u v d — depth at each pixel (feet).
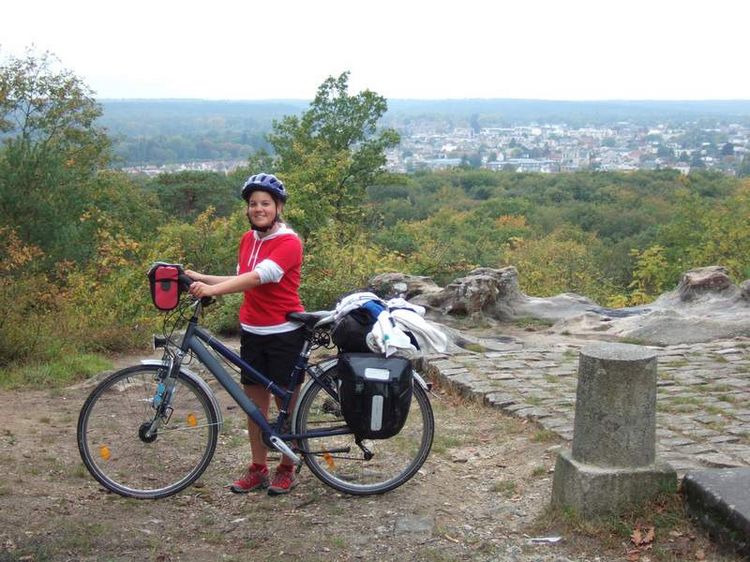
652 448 13.05
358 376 13.65
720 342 27.35
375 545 12.84
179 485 14.70
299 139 104.53
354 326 14.05
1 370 26.84
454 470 16.31
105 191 94.68
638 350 13.28
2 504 13.93
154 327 35.37
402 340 13.71
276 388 14.60
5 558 12.05
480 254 94.73
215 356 15.92
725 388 21.31
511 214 206.49
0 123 91.86
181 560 12.33
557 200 249.34
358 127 110.42
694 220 106.63
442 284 55.11
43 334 30.27
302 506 14.40
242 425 19.66
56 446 17.78
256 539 13.07
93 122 100.89
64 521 13.42
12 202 58.85
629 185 251.39
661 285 76.54
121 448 14.82
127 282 42.29
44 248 58.65
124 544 12.75
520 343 28.32
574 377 22.63
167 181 143.02
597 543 12.43
